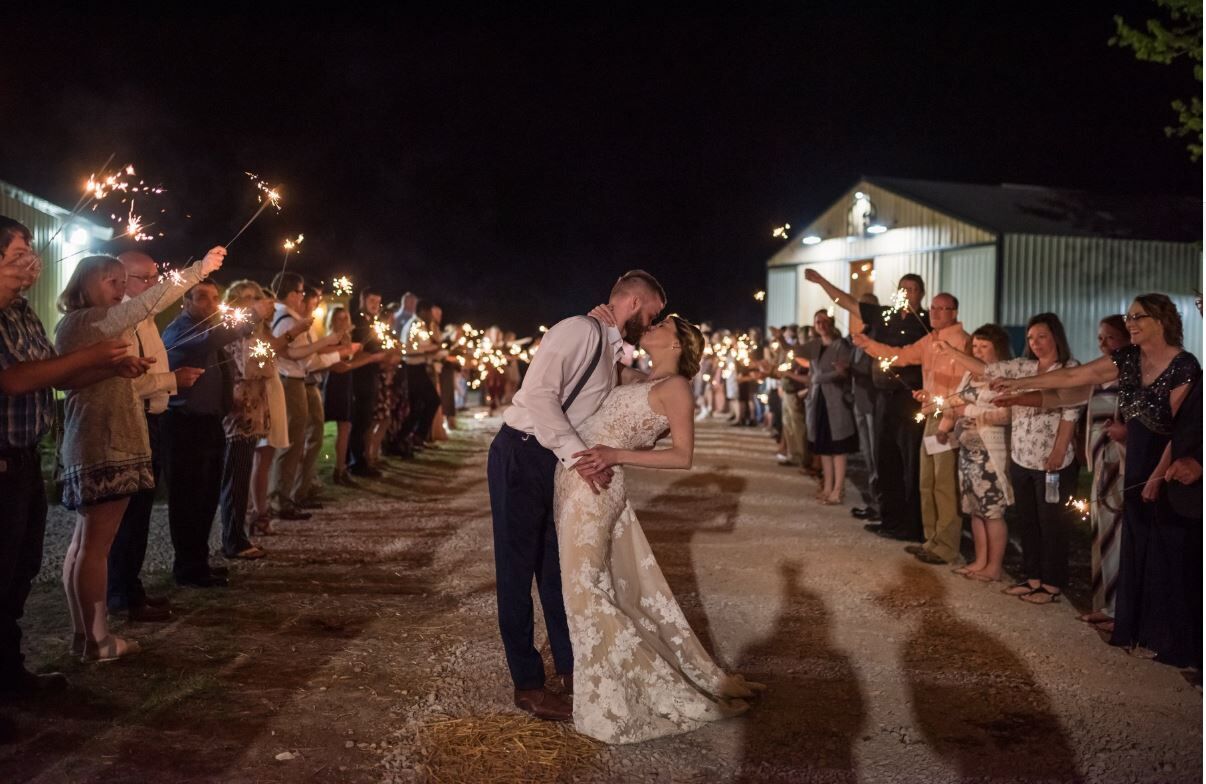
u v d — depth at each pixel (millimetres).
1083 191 23797
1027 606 5766
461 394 21547
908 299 7734
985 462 6293
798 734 3812
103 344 3400
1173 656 4691
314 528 7574
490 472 4016
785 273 25984
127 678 4148
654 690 3799
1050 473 5762
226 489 6332
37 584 5582
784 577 6348
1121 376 4926
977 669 4613
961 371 6777
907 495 7652
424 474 10969
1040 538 5969
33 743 3475
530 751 3586
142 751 3451
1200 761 3635
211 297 5582
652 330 4000
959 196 22047
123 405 4262
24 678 3908
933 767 3549
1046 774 3512
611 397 3982
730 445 14969
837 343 9344
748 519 8523
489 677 4324
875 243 22828
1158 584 4742
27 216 15406
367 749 3553
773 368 12414
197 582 5652
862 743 3746
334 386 9695
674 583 6121
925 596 5930
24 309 3695
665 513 8773
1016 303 19578
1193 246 20516
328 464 11344
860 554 7117
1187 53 10547
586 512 3826
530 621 3990
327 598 5531
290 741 3592
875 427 8094
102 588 4336
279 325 7594
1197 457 4477
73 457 4152
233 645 4645
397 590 5758
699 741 3734
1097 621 5395
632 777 3418
